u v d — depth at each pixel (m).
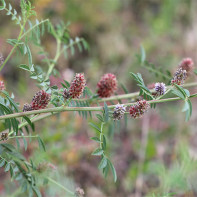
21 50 0.38
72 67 0.90
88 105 0.42
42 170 0.43
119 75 0.87
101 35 1.00
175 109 0.81
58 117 0.42
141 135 0.81
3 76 0.66
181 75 0.39
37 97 0.37
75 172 0.67
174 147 0.76
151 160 0.75
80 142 0.71
